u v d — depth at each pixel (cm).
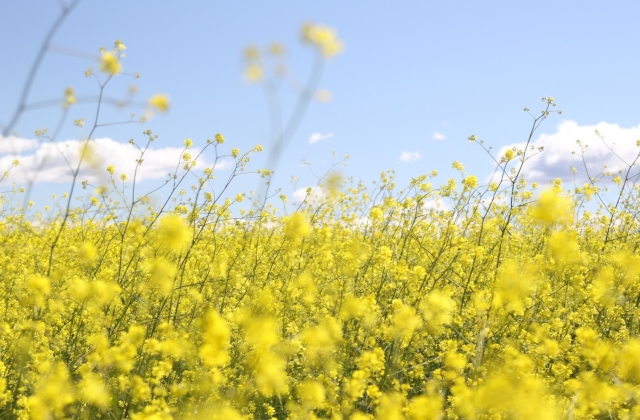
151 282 165
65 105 118
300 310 192
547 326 177
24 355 155
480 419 138
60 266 196
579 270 206
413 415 134
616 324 204
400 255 214
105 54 119
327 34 111
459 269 202
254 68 111
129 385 145
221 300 190
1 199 244
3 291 193
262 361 143
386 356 175
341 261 202
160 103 118
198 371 154
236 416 142
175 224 139
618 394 144
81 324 179
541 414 131
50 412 136
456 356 152
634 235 254
